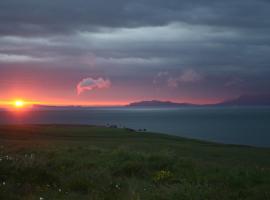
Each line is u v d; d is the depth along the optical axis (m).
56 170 11.81
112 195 9.13
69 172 11.79
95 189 9.80
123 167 13.08
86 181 10.36
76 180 10.41
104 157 15.77
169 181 11.45
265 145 95.94
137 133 70.44
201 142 59.31
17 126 74.06
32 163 11.29
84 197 9.08
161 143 46.12
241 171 12.69
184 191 9.55
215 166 14.83
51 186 10.02
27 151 18.23
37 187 9.59
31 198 8.62
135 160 14.37
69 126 83.12
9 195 8.58
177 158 15.38
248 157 33.47
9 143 28.77
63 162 13.39
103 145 35.75
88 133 65.00
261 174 12.21
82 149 19.36
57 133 61.72
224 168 13.88
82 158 15.52
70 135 59.41
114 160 14.53
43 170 10.84
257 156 35.31
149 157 14.88
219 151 38.41
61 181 10.45
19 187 9.41
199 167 13.95
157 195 9.16
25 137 49.28
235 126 198.38
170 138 63.62
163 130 166.38
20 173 10.34
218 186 10.48
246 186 10.59
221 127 190.50
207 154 33.31
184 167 13.94
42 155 16.28
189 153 32.69
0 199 8.30
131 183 10.78
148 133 71.50
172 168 13.41
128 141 48.31
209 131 159.62
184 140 61.00
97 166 13.37
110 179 11.02
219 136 130.38
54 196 9.02
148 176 12.24
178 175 12.34
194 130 167.25
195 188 9.88
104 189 9.70
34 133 58.59
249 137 125.94
